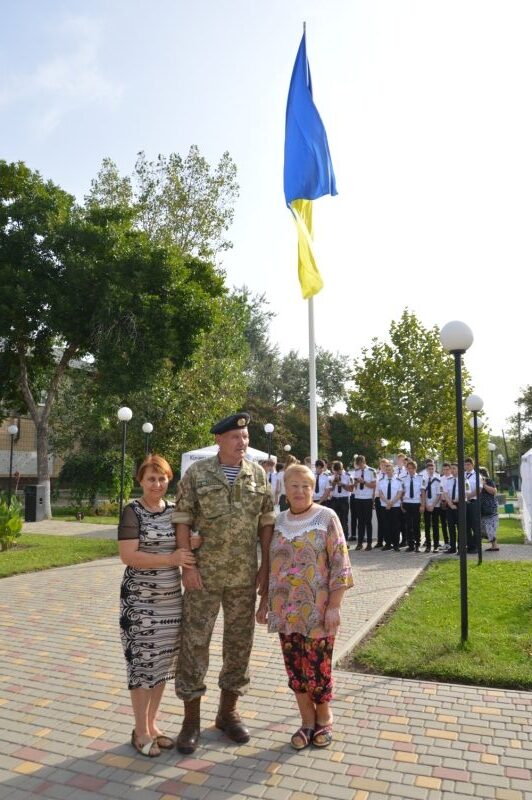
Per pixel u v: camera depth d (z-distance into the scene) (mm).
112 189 27469
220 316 23141
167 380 24797
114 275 20203
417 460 33250
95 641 6461
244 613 4113
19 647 6246
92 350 22156
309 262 11320
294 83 11672
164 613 4000
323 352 61969
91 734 4230
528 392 56875
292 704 4762
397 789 3490
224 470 4148
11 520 13227
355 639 6441
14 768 3771
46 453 22125
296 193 11453
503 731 4242
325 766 3768
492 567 11039
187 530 4059
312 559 4062
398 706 4684
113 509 26234
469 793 3443
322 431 52188
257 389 55281
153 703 4066
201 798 3424
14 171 21609
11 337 21047
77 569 11133
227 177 28047
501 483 56312
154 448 27047
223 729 4215
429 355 33062
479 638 6320
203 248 27359
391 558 12742
